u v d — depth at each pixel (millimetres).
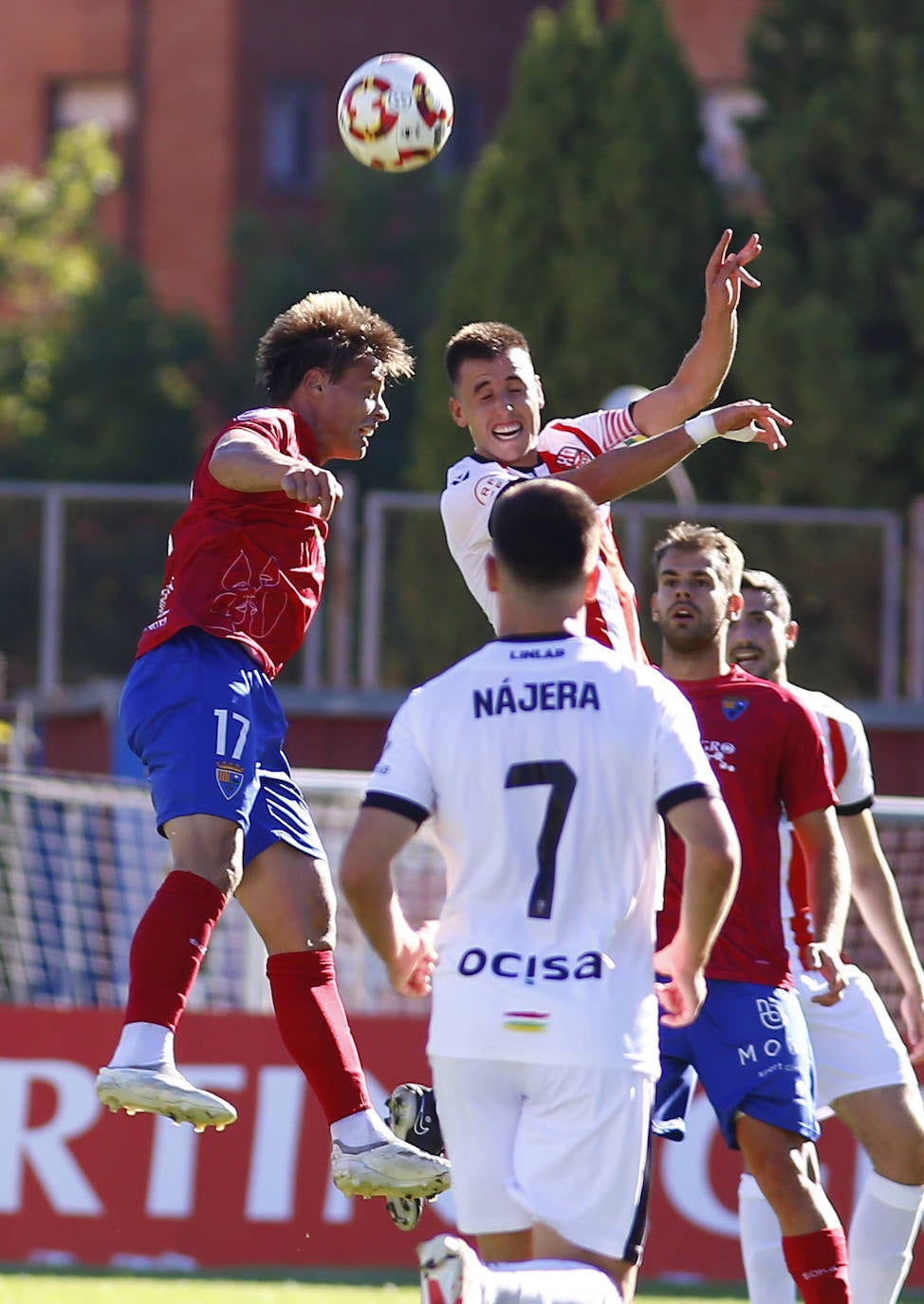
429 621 53188
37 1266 29234
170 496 54375
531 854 15172
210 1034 30172
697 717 20406
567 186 67562
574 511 15703
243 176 99438
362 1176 16953
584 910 15211
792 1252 19828
